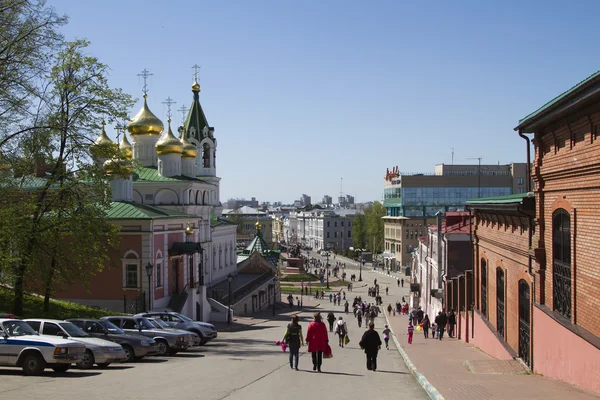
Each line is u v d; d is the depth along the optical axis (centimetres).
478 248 3275
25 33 3219
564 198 1805
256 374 2114
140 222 4772
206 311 5694
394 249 15112
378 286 11162
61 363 2005
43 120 3394
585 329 1630
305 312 7738
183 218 5516
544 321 1964
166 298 5116
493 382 1730
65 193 3509
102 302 4803
